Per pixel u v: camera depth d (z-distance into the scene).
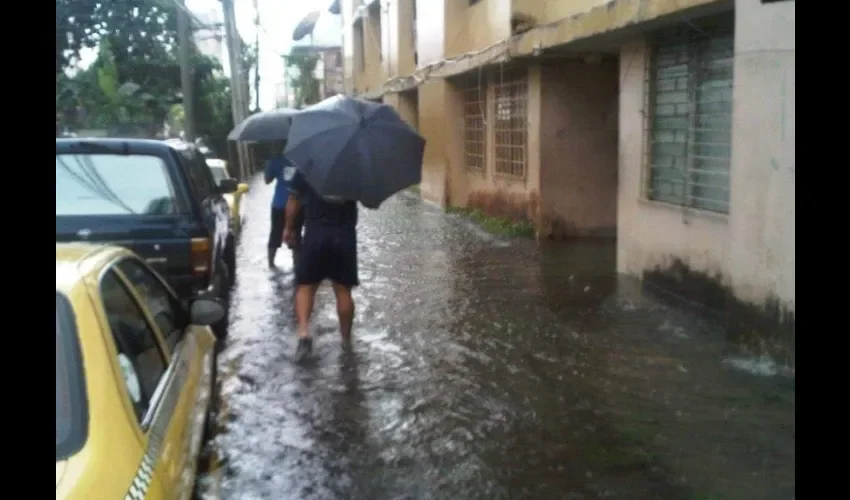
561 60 12.73
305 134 6.80
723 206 8.01
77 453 2.56
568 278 10.26
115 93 17.56
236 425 5.72
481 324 8.19
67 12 17.25
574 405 5.94
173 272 6.92
